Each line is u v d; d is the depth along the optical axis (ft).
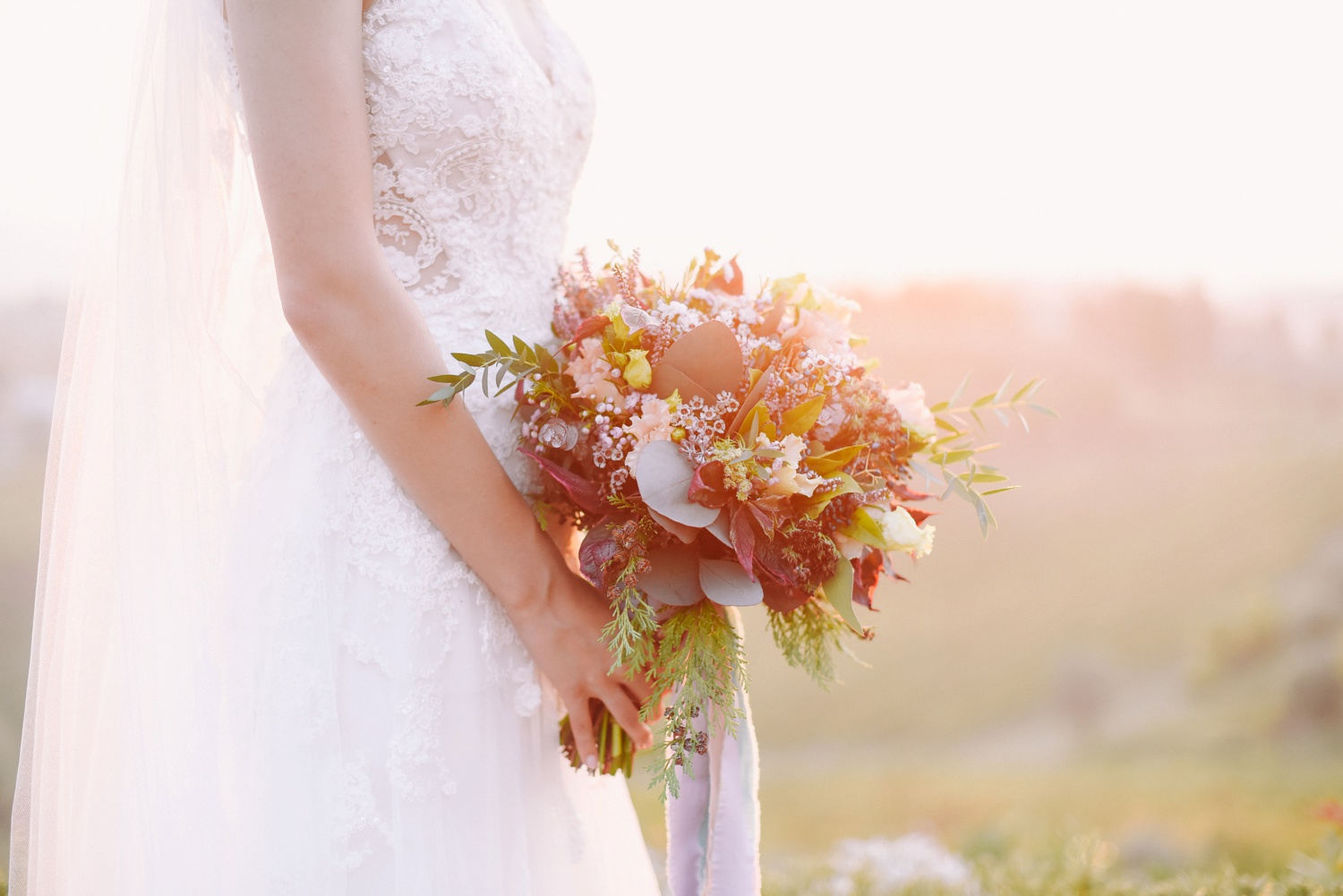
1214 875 7.73
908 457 4.39
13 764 16.96
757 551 3.77
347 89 3.48
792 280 4.69
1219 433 71.05
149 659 3.82
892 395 4.47
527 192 4.21
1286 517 60.90
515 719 4.00
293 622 3.73
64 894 4.07
